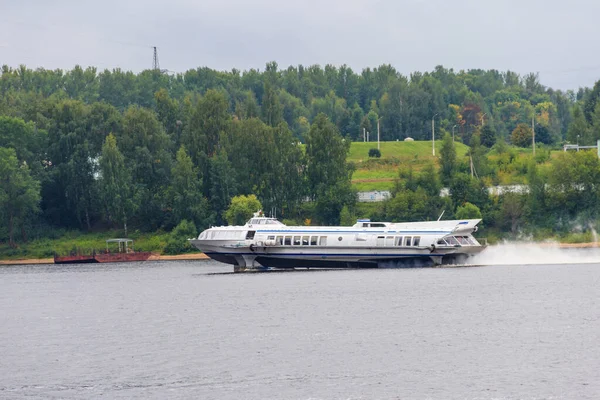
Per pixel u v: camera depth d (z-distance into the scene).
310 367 173.75
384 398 152.38
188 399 154.12
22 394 160.38
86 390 161.50
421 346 189.75
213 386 161.50
